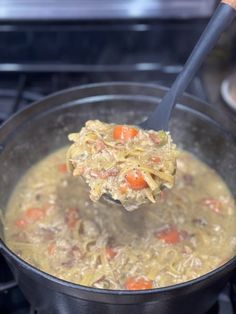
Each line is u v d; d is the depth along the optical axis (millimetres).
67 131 392
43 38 504
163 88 372
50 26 500
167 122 324
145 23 506
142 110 386
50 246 332
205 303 287
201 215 363
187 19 504
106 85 377
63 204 369
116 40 511
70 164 321
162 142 315
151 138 314
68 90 371
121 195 291
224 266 252
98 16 502
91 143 315
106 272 310
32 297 292
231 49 525
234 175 371
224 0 301
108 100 382
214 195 380
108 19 502
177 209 364
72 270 313
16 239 339
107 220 354
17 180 378
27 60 518
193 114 373
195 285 246
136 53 521
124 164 298
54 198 375
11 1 488
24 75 502
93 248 328
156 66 521
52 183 387
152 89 376
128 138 314
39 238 339
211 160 397
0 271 350
